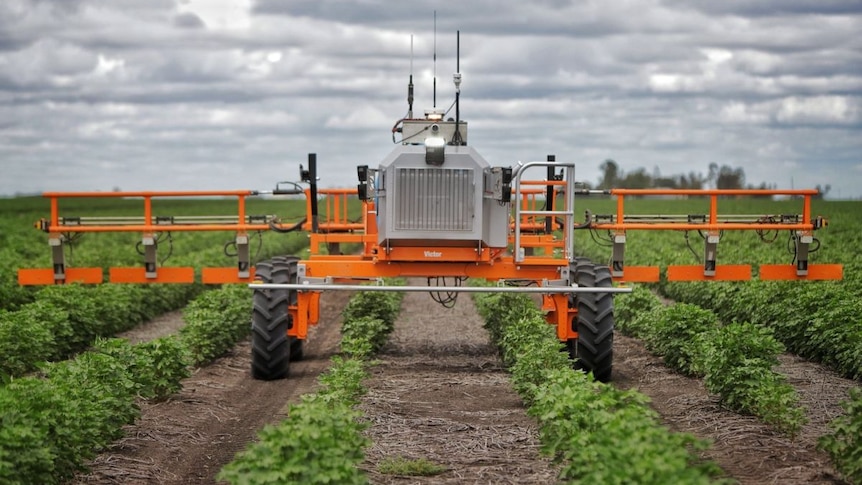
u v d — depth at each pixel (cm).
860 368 1439
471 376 1543
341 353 1817
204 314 1719
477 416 1240
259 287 1373
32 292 2266
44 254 3519
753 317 1920
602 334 1445
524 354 1321
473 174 1380
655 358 1697
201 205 10875
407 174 1382
